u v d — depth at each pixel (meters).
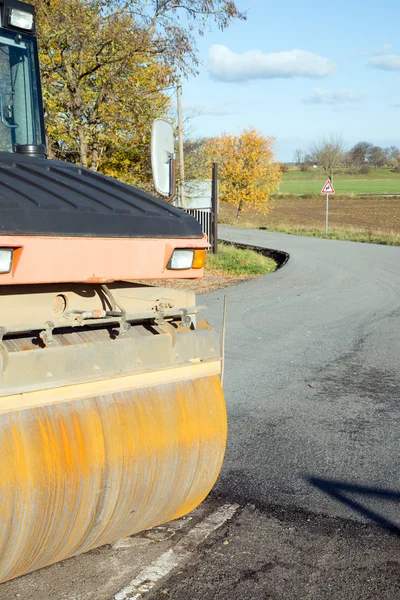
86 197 3.49
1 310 3.21
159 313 3.62
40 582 3.57
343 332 10.64
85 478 3.27
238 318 11.73
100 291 3.58
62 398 3.18
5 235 2.95
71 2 15.38
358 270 19.41
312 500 4.71
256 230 44.28
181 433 3.68
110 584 3.57
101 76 16.70
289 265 20.61
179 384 3.75
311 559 3.90
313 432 6.14
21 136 4.59
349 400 7.13
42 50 15.98
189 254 3.61
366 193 97.50
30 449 3.08
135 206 3.57
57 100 16.22
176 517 4.00
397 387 7.64
